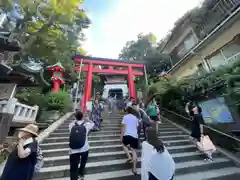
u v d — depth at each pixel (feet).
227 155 17.87
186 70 41.34
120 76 81.15
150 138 8.20
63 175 13.08
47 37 40.96
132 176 12.94
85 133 11.46
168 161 7.64
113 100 50.52
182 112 30.04
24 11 38.63
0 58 18.19
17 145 8.16
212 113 24.77
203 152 17.99
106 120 30.30
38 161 8.94
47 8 41.50
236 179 14.35
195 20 38.01
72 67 50.01
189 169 14.79
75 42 56.95
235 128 21.21
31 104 31.73
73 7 44.70
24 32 40.29
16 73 21.72
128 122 14.02
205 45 33.12
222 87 22.66
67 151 16.87
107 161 15.34
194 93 28.19
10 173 7.47
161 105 36.68
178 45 47.93
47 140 19.36
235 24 26.99
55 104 32.42
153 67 66.90
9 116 17.48
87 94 38.96
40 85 26.45
